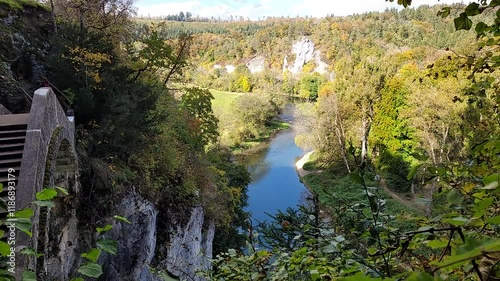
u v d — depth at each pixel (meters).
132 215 14.86
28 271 2.31
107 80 15.00
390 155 31.78
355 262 2.42
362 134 33.91
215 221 23.28
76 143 13.55
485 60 3.68
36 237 7.02
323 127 35.19
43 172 8.16
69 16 19.78
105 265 13.29
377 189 2.13
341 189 28.61
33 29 18.11
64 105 14.62
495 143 2.34
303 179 37.31
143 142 16.27
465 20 2.67
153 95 16.80
